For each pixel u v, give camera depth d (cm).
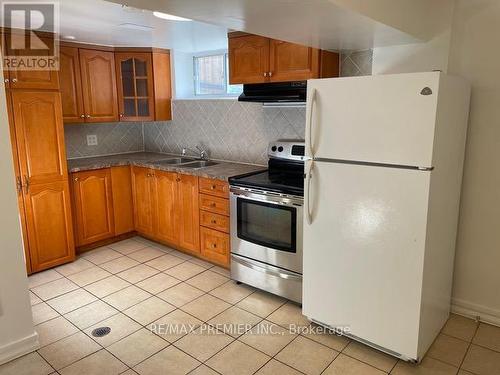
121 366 224
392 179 209
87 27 311
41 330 259
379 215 217
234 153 398
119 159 423
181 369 221
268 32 230
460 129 236
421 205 202
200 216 355
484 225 261
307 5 169
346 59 306
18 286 231
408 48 274
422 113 195
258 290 315
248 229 308
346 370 220
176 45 400
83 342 246
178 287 320
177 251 399
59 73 367
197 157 431
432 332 239
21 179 323
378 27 214
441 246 233
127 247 410
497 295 263
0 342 227
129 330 259
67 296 304
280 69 305
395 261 215
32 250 338
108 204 406
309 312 261
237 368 222
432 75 189
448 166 223
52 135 338
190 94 453
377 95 207
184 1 165
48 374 217
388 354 233
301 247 275
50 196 345
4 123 219
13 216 226
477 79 250
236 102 386
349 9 176
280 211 283
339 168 227
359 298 234
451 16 254
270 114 360
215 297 303
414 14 236
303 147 322
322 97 227
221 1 164
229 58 337
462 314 276
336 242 237
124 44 396
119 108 421
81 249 395
